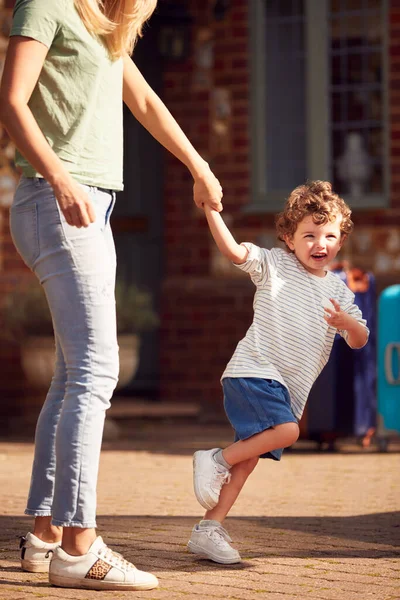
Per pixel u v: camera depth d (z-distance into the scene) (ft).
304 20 71.92
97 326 21.81
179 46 73.00
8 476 42.22
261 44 72.28
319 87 71.20
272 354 24.50
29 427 64.03
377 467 44.86
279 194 72.28
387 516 31.68
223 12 72.59
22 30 21.01
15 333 65.67
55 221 21.71
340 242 25.14
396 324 50.24
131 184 75.00
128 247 74.90
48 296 21.97
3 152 66.49
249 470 24.81
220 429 62.69
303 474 42.39
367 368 51.39
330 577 22.74
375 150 71.00
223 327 72.02
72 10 21.68
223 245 24.63
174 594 21.11
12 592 21.12
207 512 24.98
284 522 30.42
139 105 24.53
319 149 71.26
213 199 24.85
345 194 71.41
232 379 24.52
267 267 24.81
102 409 21.95
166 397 72.74
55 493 21.70
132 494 36.81
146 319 64.03
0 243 66.23
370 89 70.95
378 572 23.24
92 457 21.76
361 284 51.55
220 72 72.95
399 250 69.72
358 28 70.95
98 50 22.11
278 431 23.89
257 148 72.33
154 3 22.80
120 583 21.42
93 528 21.89
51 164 20.34
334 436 51.39
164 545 26.50
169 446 54.24
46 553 23.24
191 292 72.49
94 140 22.30
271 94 72.64
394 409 50.49
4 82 20.80
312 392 51.01
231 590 21.45
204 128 73.15
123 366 63.41
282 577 22.75
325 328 24.86
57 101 21.88
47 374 62.64
